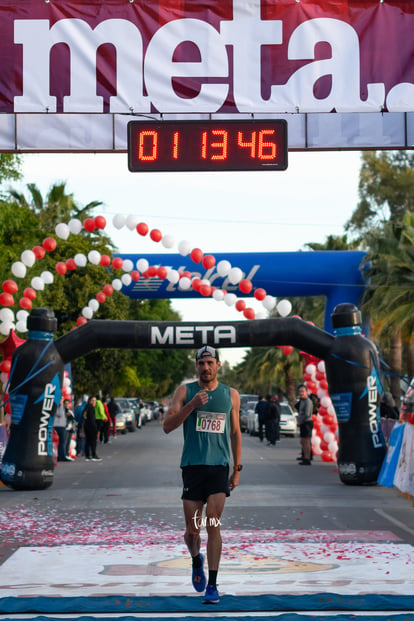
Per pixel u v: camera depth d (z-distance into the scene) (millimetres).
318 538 10102
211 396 7246
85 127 12352
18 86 11727
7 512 12680
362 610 6762
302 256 25672
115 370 44938
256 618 6480
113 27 11773
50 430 16391
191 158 11125
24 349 16422
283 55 11789
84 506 13414
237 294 25734
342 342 17000
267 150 11141
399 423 16375
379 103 11805
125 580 7891
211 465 7160
